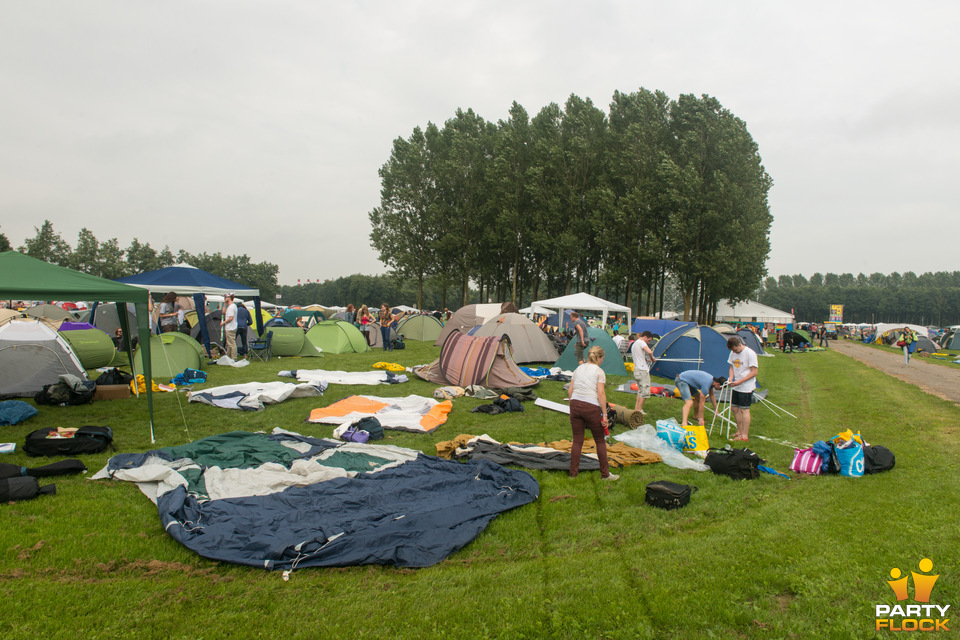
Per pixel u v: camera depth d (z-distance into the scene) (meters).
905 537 4.86
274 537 4.57
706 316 48.94
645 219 38.34
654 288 48.66
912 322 138.62
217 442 7.27
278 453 6.95
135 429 8.17
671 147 38.94
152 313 15.72
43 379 10.02
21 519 4.83
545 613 3.75
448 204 44.53
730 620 3.66
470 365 12.69
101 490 5.63
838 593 3.95
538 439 8.40
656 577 4.23
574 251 38.78
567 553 4.70
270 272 102.00
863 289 133.38
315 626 3.55
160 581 4.02
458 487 6.00
